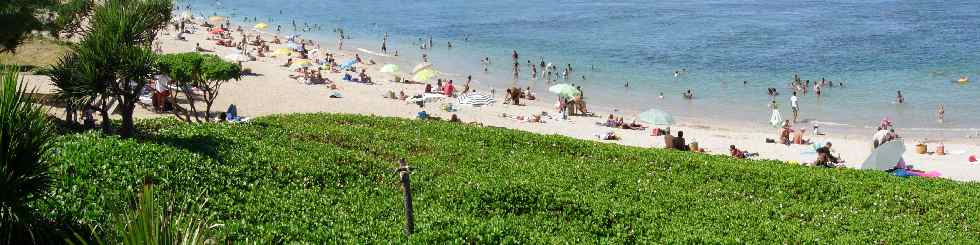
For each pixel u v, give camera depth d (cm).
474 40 10669
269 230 1638
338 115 3519
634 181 2488
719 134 5191
